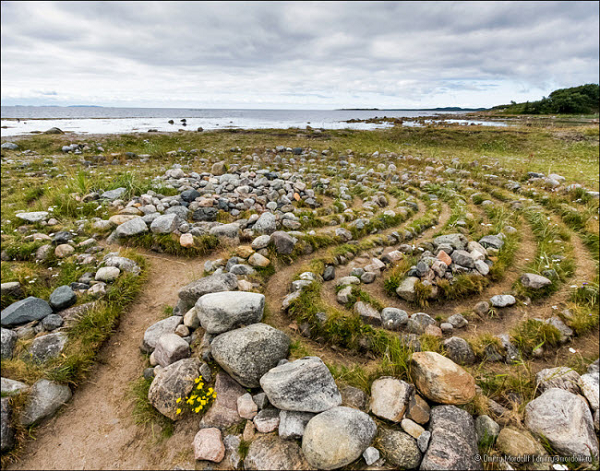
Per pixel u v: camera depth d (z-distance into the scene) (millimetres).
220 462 3221
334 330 4980
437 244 8000
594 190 12359
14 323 4441
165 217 7551
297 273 6695
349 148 25031
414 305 6090
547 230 8891
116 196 10016
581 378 3961
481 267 6703
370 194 12633
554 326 5160
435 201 12055
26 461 3172
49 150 20719
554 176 14297
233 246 7582
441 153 24047
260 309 4680
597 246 7938
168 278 6352
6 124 52219
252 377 3848
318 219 9516
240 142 27109
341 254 7645
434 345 4793
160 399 3631
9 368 3701
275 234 7383
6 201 10102
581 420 3301
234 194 11242
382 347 4770
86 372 4070
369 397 3893
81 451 3289
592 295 5883
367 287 6582
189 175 14125
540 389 4066
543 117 68250
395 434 3338
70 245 6914
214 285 5195
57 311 4863
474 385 3857
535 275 6383
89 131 36094
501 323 5582
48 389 3621
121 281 5711
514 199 11664
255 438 3363
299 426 3357
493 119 69812
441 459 3014
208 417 3559
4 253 6422
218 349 4008
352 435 3160
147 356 4461
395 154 21750
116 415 3664
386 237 8695
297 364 3807
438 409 3561
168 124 55688
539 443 3275
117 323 4969
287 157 21250
